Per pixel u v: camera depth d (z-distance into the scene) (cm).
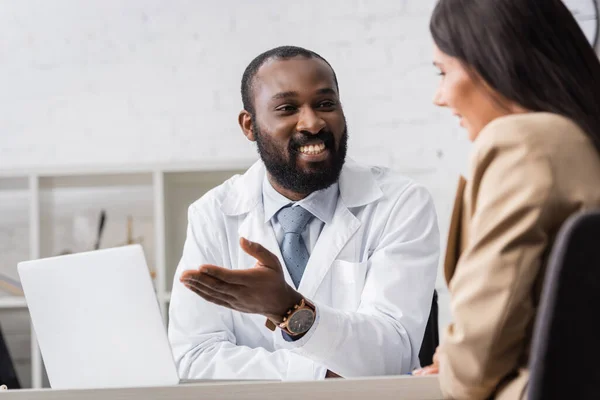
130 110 365
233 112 361
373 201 211
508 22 122
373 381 129
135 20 367
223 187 228
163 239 327
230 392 129
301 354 169
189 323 211
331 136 203
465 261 114
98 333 150
